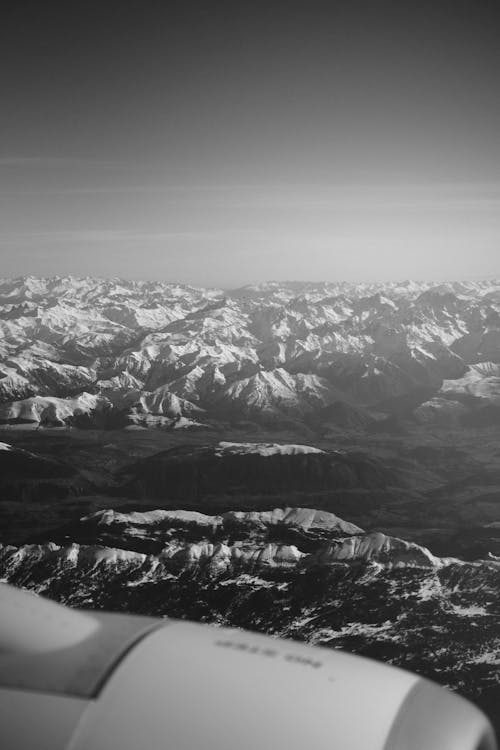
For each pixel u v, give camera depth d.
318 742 5.29
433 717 5.54
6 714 5.57
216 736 5.34
